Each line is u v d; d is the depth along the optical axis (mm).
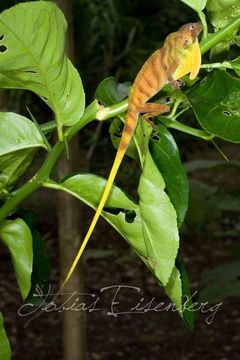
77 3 3805
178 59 739
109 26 3816
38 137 821
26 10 681
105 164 4102
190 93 814
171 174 827
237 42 778
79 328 1471
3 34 693
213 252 4207
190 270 3938
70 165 1384
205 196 2926
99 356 2873
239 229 4395
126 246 4246
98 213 726
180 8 4727
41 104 3904
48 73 745
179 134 4207
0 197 855
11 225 863
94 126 4004
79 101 775
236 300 3406
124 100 776
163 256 768
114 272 3820
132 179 3893
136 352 2914
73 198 1407
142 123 762
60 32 714
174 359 2854
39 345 2941
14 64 728
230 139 775
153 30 4629
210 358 2863
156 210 757
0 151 820
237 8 843
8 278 3695
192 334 3082
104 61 3883
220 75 803
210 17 854
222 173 6297
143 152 764
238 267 2492
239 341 3006
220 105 796
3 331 872
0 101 2117
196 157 6402
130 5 4465
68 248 1422
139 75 744
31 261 865
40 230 4113
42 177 816
